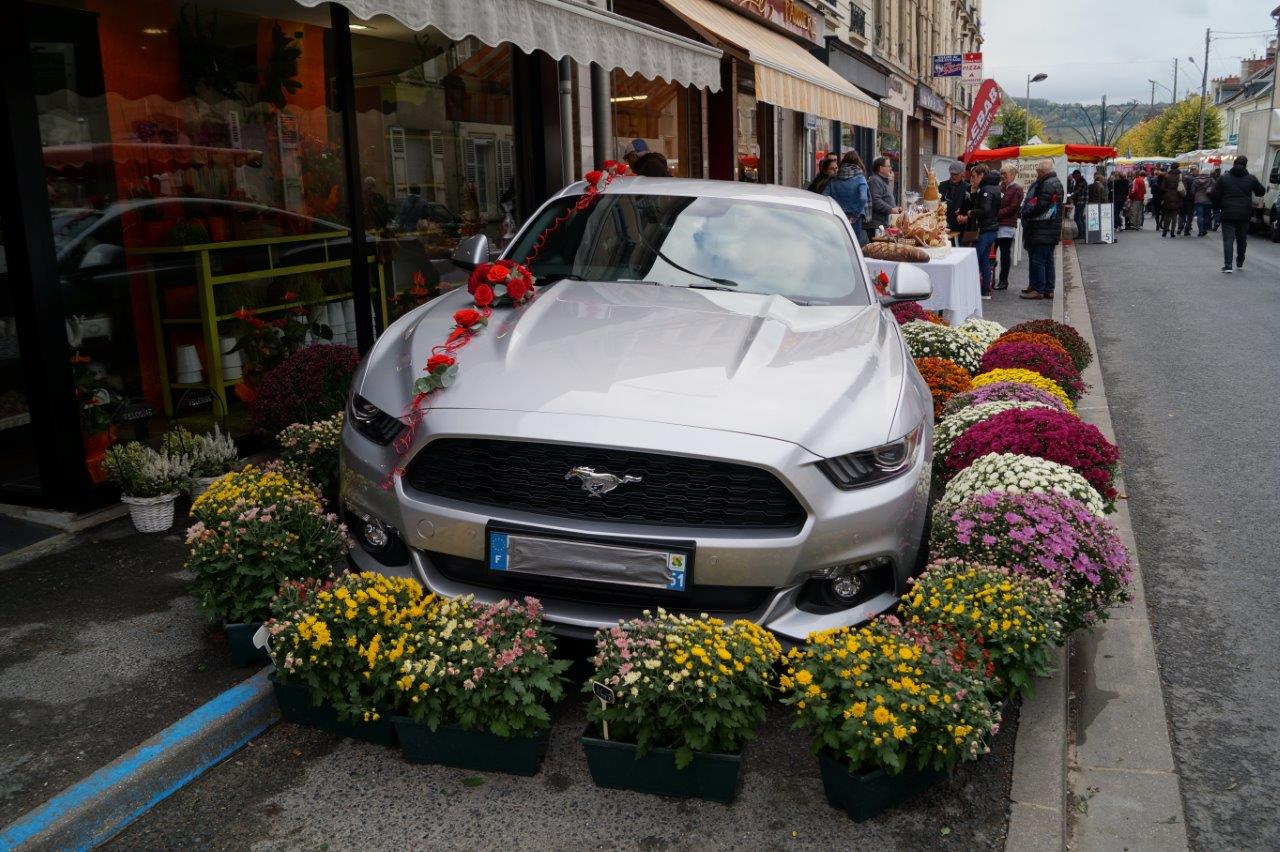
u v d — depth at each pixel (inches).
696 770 115.3
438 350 144.2
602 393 132.1
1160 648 163.3
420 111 300.7
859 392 140.6
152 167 218.1
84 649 144.4
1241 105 3833.7
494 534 129.2
